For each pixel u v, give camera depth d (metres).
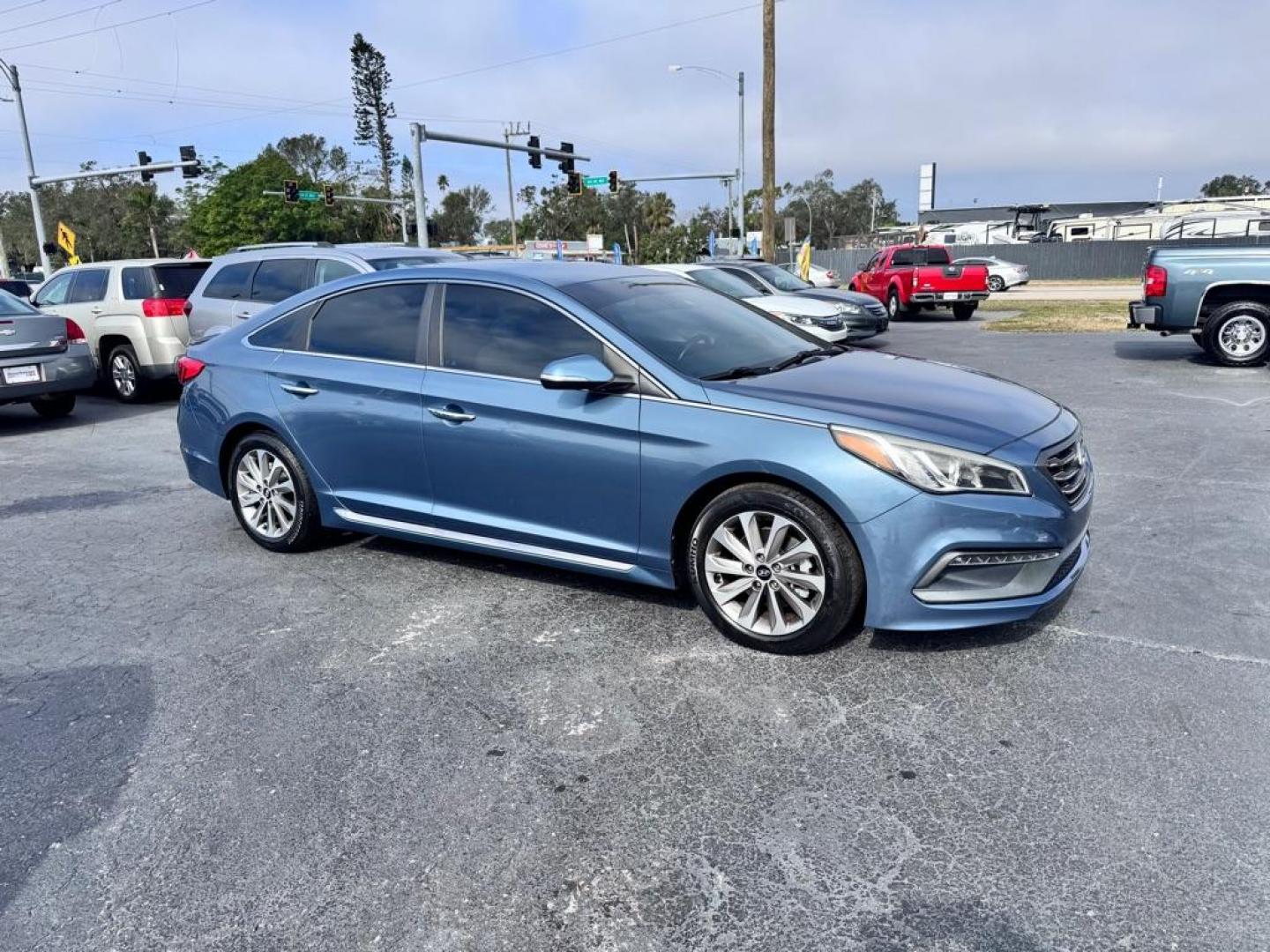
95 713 3.59
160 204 84.12
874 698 3.47
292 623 4.38
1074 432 3.92
